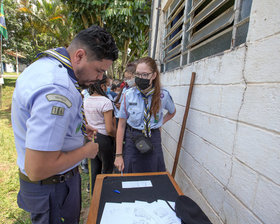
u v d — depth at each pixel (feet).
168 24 9.21
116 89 12.56
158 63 11.12
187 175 5.82
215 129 4.23
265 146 2.75
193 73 5.41
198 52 5.74
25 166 2.22
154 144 5.37
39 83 2.25
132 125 5.35
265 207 2.71
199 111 5.10
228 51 3.78
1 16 17.48
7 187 7.74
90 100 6.45
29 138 2.14
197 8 5.59
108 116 6.37
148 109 5.15
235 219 3.41
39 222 3.01
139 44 22.35
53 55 2.65
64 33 34.58
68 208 3.21
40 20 35.24
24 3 36.11
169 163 7.95
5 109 24.22
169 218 2.69
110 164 7.03
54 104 2.18
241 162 3.29
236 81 3.49
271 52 2.68
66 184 3.11
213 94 4.36
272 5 2.69
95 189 3.44
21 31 44.55
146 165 5.33
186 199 2.93
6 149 11.36
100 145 6.44
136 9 16.70
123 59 22.94
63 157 2.45
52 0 33.99
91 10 16.74
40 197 2.91
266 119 2.75
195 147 5.29
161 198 3.20
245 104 3.23
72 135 2.87
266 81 2.77
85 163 8.84
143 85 4.94
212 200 4.25
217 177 4.07
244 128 3.24
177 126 7.02
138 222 2.60
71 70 2.72
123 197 3.21
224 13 4.29
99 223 2.60
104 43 2.64
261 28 2.90
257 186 2.89
